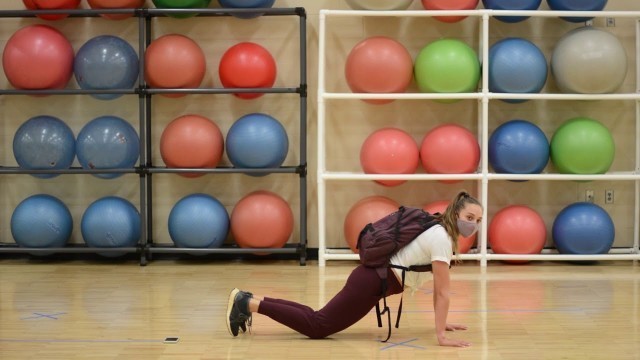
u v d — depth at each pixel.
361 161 8.19
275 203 8.20
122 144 8.12
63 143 8.21
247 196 8.31
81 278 7.60
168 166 8.27
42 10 8.19
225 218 8.29
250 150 8.06
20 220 8.17
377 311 5.30
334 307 5.35
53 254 8.69
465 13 7.98
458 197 5.17
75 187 8.77
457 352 5.19
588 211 8.16
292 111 8.68
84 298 6.75
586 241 8.08
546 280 7.50
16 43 8.13
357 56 8.03
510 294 6.89
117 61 8.11
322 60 8.00
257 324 5.92
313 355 5.13
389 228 5.22
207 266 8.22
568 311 6.30
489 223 8.70
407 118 8.64
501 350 5.23
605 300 6.67
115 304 6.53
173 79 8.12
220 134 8.34
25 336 5.59
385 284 5.20
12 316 6.15
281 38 8.64
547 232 8.72
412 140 8.14
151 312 6.27
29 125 8.23
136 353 5.18
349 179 8.38
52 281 7.47
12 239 8.82
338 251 8.39
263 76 8.17
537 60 8.02
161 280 7.50
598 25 8.63
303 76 8.31
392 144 7.99
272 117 8.52
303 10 8.23
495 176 8.00
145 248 8.19
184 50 8.12
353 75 8.05
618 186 8.70
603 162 8.07
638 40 8.46
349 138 8.66
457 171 8.02
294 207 8.75
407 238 5.18
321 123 8.03
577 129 8.09
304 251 8.26
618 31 8.64
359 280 5.27
